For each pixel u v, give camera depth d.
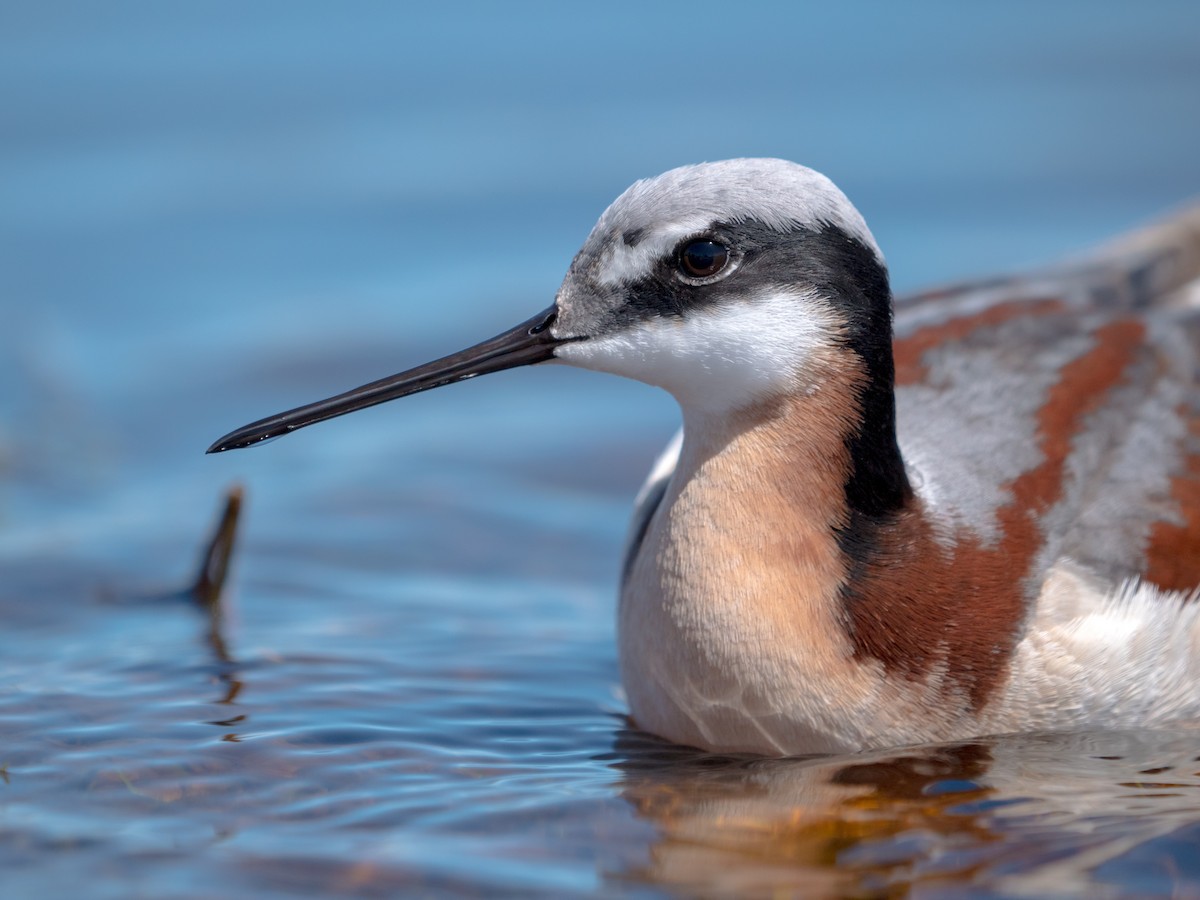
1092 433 10.59
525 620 12.56
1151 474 10.52
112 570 13.19
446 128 23.27
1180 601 10.13
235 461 16.19
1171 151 22.27
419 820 8.88
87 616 12.25
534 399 18.00
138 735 9.89
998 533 10.02
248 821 8.84
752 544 9.72
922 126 23.16
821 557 9.70
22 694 10.51
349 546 14.08
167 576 13.08
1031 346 11.16
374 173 22.28
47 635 11.83
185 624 12.11
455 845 8.59
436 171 22.30
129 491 15.34
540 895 8.07
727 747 9.97
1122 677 9.91
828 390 9.72
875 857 8.43
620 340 9.94
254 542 14.05
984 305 11.89
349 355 18.14
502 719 10.46
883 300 9.81
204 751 9.68
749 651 9.67
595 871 8.31
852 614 9.63
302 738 9.92
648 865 8.38
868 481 9.80
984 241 19.97
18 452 15.91
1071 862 8.34
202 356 18.14
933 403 10.86
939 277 19.08
